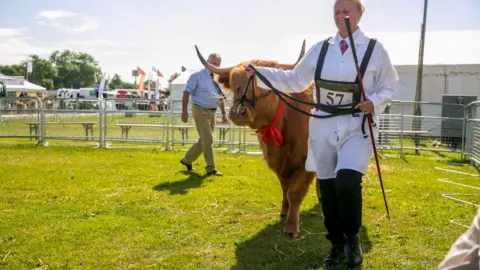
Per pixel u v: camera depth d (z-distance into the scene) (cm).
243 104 461
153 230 509
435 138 1483
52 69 11525
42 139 1369
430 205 627
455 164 1055
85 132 1427
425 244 472
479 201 655
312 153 414
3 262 412
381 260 424
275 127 488
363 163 376
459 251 172
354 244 399
